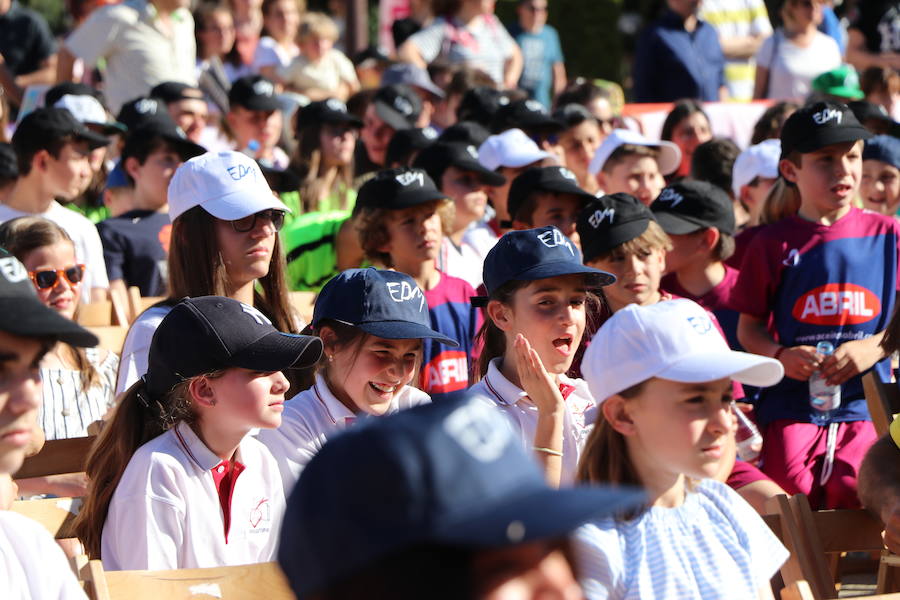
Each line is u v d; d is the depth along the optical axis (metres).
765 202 17.06
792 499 10.52
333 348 11.55
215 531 9.82
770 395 14.88
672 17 32.22
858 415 14.67
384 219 15.28
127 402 10.18
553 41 36.25
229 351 9.77
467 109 25.84
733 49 34.12
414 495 3.49
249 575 8.85
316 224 19.06
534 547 3.55
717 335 8.45
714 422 8.20
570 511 3.48
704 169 21.75
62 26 50.09
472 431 3.65
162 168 18.75
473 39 31.89
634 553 8.11
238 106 24.41
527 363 9.88
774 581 10.64
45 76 31.09
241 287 12.84
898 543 10.55
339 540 3.54
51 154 17.02
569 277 11.40
